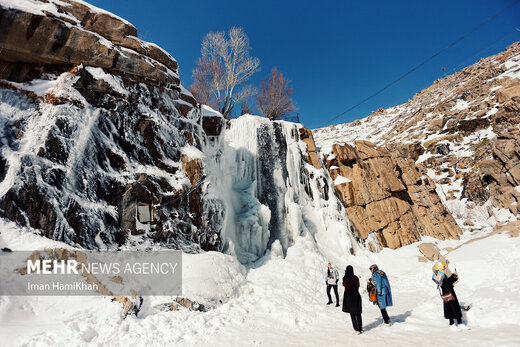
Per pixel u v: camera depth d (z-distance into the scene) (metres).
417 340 4.71
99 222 6.97
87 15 8.58
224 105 20.88
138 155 8.40
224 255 8.76
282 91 23.91
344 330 5.78
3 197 5.93
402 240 17.73
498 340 4.10
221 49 20.84
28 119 7.07
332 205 16.11
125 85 8.74
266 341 5.24
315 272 10.59
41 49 7.46
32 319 4.75
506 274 8.05
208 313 6.31
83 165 7.19
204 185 9.36
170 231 8.11
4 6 7.00
